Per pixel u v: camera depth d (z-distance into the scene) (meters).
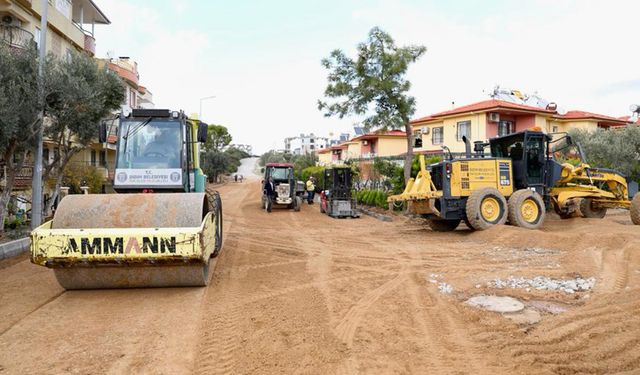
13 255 9.80
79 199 6.77
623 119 38.03
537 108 29.80
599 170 14.60
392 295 6.68
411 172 18.66
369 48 17.56
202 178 9.71
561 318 5.36
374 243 11.76
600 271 7.38
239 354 4.55
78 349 4.69
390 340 4.89
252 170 112.19
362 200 23.09
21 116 10.06
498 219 12.38
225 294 6.75
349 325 5.38
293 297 6.61
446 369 4.16
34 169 11.55
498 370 4.12
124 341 4.90
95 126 12.80
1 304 6.23
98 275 6.58
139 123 8.71
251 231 14.80
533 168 13.49
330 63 18.23
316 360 4.39
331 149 57.06
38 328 5.30
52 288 7.06
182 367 4.26
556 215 15.86
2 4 16.30
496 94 34.22
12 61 10.27
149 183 8.46
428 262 9.03
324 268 8.64
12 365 4.30
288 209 24.59
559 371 4.06
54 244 6.11
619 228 12.72
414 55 17.98
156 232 6.20
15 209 14.52
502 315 5.58
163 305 6.19
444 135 31.19
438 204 13.18
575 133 25.09
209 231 7.09
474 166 12.84
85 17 26.39
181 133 8.77
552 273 7.51
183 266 6.59
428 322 5.45
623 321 5.21
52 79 10.92
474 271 8.01
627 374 3.97
